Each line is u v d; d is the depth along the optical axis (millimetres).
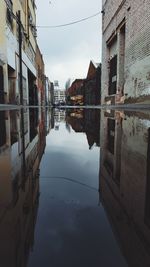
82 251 890
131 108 12945
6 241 948
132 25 12688
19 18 17109
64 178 1925
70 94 68250
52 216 1204
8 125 5832
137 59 11914
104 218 1189
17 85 17109
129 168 2256
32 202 1390
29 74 25906
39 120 8383
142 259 851
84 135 4668
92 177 1977
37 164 2371
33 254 861
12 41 15227
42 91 43812
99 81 28156
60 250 889
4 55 12789
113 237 1003
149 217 1229
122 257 859
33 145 3459
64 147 3363
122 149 3152
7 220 1149
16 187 1662
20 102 17812
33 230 1049
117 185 1764
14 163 2357
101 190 1629
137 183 1831
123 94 15188
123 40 15961
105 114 11016
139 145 3303
